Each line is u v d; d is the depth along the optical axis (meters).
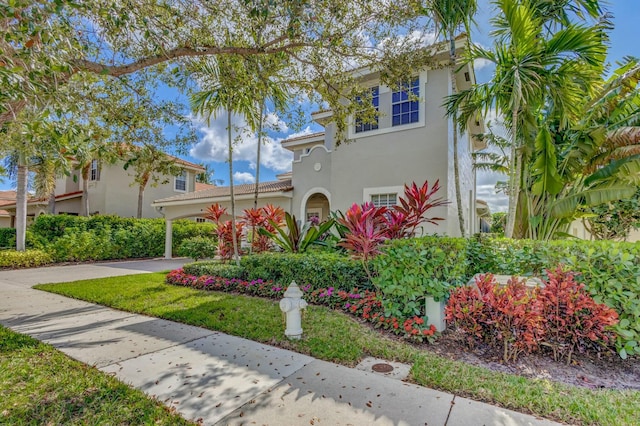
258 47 5.48
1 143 4.75
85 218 17.47
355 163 12.92
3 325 5.90
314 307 6.71
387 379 3.81
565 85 8.17
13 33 3.09
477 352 4.60
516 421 2.99
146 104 6.18
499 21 8.91
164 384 3.68
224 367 4.13
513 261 6.13
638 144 8.38
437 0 7.89
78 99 4.31
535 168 9.73
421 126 11.61
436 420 3.00
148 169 6.09
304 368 4.11
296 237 9.63
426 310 5.27
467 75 11.84
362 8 5.38
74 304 7.59
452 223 11.50
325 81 6.95
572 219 11.61
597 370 4.16
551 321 4.43
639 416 3.04
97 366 4.14
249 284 8.41
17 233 15.56
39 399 3.32
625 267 4.44
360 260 6.38
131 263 16.52
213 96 9.80
